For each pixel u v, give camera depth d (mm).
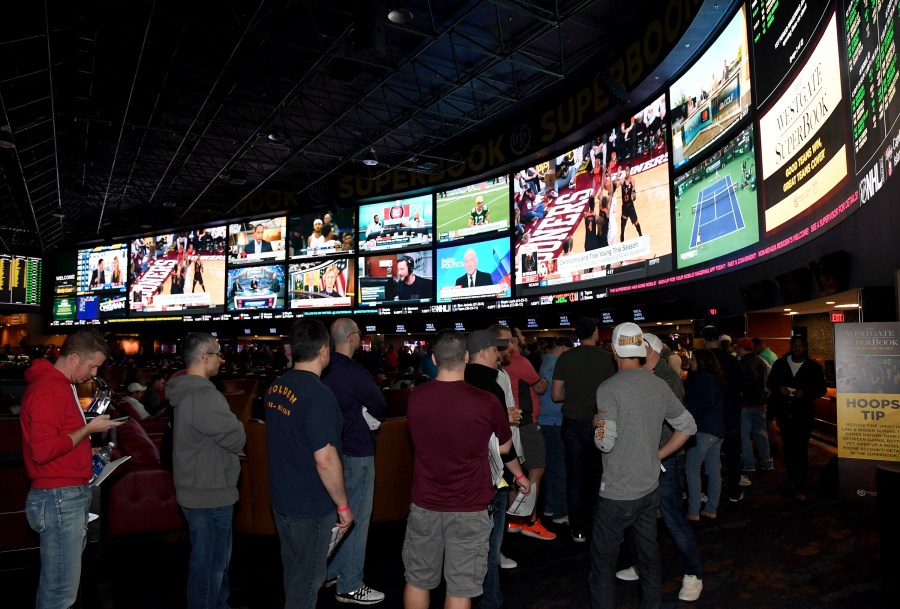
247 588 4121
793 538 4855
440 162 22016
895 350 5312
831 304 8930
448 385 2941
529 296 18641
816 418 9594
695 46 11875
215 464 3172
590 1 11984
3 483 4105
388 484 5254
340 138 22703
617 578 4215
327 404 2885
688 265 12469
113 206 31812
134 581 4289
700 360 5410
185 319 29500
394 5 12117
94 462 3281
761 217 9805
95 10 13094
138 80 16438
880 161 6027
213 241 29094
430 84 17984
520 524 5145
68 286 34875
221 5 13469
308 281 25812
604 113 15148
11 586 4176
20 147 21047
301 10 13742
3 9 13414
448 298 21625
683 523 3785
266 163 25125
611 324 15055
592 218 16281
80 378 3010
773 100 9281
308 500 2873
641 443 3070
